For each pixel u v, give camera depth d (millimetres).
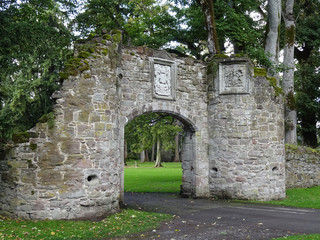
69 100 9773
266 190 14039
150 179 23156
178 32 21734
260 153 14094
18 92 19156
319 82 25203
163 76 13602
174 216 10250
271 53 18438
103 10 23219
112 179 10445
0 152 10234
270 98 14547
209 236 7875
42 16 19859
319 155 19109
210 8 16391
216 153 14492
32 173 9484
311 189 17203
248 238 7652
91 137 9977
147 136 32812
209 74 14805
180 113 13930
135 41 22344
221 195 14234
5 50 14742
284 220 9688
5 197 9992
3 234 7781
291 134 21234
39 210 9383
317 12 26766
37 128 9609
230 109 14305
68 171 9594
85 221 9234
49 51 20453
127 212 10648
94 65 10250
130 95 12734
